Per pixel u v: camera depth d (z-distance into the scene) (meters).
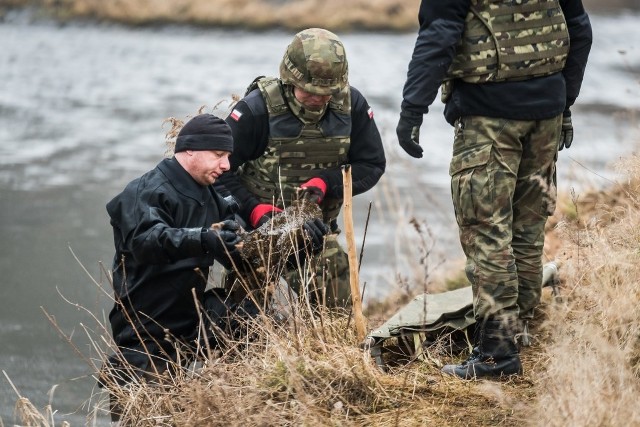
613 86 65.81
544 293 14.91
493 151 11.56
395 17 116.31
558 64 11.62
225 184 14.13
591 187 20.09
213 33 111.62
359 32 113.12
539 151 11.88
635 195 16.66
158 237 12.01
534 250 12.40
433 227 28.11
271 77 14.20
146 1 117.38
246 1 117.56
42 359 19.36
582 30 11.95
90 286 25.03
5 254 28.22
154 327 12.83
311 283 14.01
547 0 11.45
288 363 11.07
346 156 14.45
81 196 36.69
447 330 13.18
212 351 12.50
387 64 80.75
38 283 25.19
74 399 17.06
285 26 114.75
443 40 11.10
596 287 12.39
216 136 12.67
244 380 11.63
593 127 47.12
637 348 11.45
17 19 116.56
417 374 11.95
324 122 14.07
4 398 17.08
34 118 56.03
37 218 33.09
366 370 11.55
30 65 81.50
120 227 12.47
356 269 12.72
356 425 10.90
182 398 11.58
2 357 19.44
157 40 104.25
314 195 13.84
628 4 135.50
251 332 12.48
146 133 51.22
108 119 55.75
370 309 18.86
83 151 46.12
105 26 115.38
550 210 12.30
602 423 9.60
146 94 65.81
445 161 42.34
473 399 11.41
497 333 11.86
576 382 9.94
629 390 9.86
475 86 11.54
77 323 21.88
